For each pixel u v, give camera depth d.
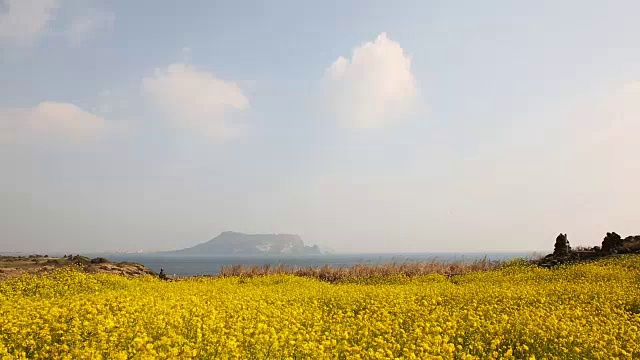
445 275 28.92
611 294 16.97
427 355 9.09
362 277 28.97
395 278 26.62
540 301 16.06
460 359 9.67
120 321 10.47
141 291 17.14
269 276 26.92
